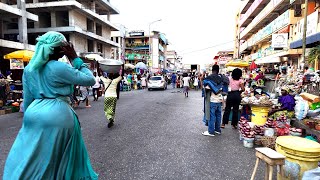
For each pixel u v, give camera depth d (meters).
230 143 5.80
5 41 20.52
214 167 4.32
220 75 6.84
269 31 25.34
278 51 22.30
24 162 2.10
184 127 7.50
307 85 8.64
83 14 36.56
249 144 5.46
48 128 2.16
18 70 13.62
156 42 63.84
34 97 2.33
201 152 5.12
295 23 19.14
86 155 2.56
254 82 12.40
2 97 11.55
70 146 2.30
